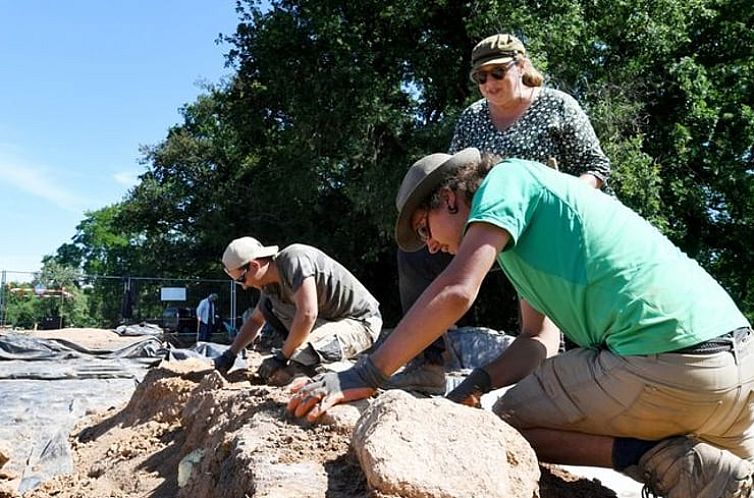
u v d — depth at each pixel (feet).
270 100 75.72
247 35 74.23
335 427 9.19
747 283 71.87
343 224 82.89
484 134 13.51
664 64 63.52
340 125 64.95
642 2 60.13
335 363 16.28
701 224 69.00
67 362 38.11
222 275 117.91
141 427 15.99
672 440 8.35
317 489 7.84
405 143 65.67
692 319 8.02
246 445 9.20
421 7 62.75
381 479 7.21
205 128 122.83
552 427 8.93
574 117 12.95
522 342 10.55
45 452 16.03
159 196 121.49
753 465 8.13
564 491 9.20
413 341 8.61
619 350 8.21
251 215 95.25
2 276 73.26
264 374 15.75
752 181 65.31
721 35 70.33
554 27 55.31
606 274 8.18
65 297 75.77
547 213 8.42
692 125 64.59
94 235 224.74
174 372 17.39
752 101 68.39
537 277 8.52
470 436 7.72
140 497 11.87
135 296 78.33
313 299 15.56
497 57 12.76
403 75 66.80
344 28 63.77
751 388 8.22
